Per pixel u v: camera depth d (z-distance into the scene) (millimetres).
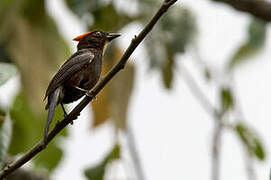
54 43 10711
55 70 10570
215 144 11039
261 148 10922
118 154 10609
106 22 11461
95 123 11555
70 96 10836
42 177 12219
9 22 10547
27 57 10461
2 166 8812
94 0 11258
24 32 10555
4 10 10602
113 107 11305
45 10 10703
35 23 10656
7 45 10438
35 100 10320
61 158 12016
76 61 10742
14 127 10633
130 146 11211
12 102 10508
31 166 12273
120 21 11453
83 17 11328
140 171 11023
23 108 10586
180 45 11578
